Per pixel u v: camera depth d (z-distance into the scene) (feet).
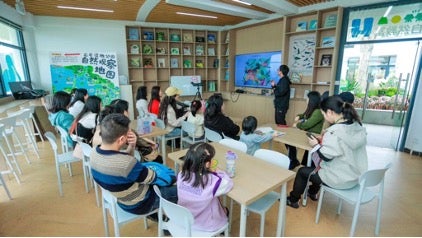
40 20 18.17
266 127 9.66
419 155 12.60
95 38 19.83
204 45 22.65
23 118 11.48
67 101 10.17
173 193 5.31
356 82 15.29
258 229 6.80
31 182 9.50
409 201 8.30
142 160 7.36
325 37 14.89
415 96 12.54
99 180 4.53
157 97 13.32
